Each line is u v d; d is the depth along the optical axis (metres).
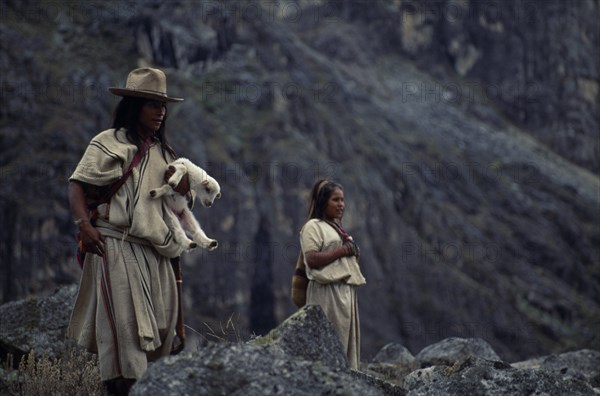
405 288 122.31
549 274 144.75
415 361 15.70
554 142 190.25
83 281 7.98
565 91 195.75
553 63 198.00
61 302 12.23
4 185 94.06
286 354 7.48
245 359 6.81
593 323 128.88
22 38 110.75
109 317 7.65
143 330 7.59
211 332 8.82
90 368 10.05
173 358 6.80
